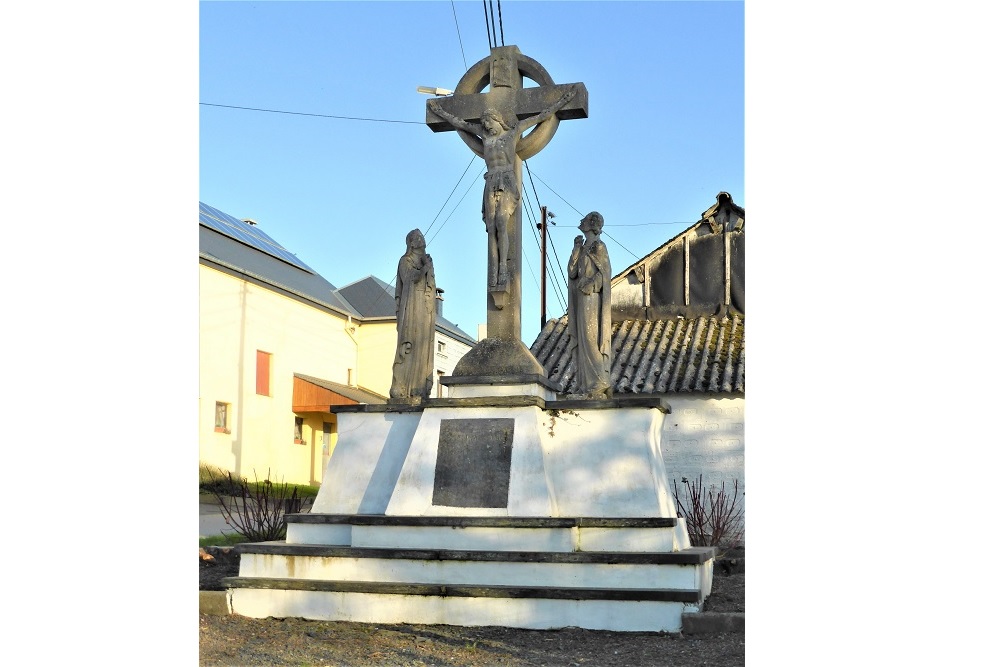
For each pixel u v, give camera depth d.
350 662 7.63
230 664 7.52
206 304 24.41
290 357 28.03
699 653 7.80
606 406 9.75
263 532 14.52
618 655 7.79
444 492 9.65
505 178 10.46
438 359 34.25
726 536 15.20
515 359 10.23
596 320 10.19
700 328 19.19
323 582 9.31
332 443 30.50
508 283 10.40
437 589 9.04
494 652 7.92
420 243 10.80
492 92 10.76
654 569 8.85
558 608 8.80
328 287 32.75
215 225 27.34
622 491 9.56
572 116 10.77
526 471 9.52
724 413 17.00
